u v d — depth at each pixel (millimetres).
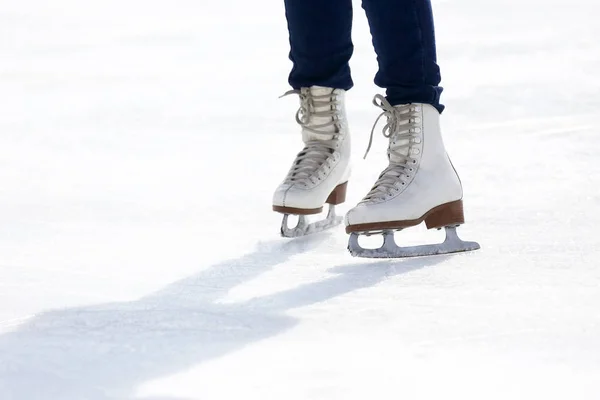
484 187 9250
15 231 8391
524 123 12453
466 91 14578
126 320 5645
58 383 4582
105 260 7316
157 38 23547
